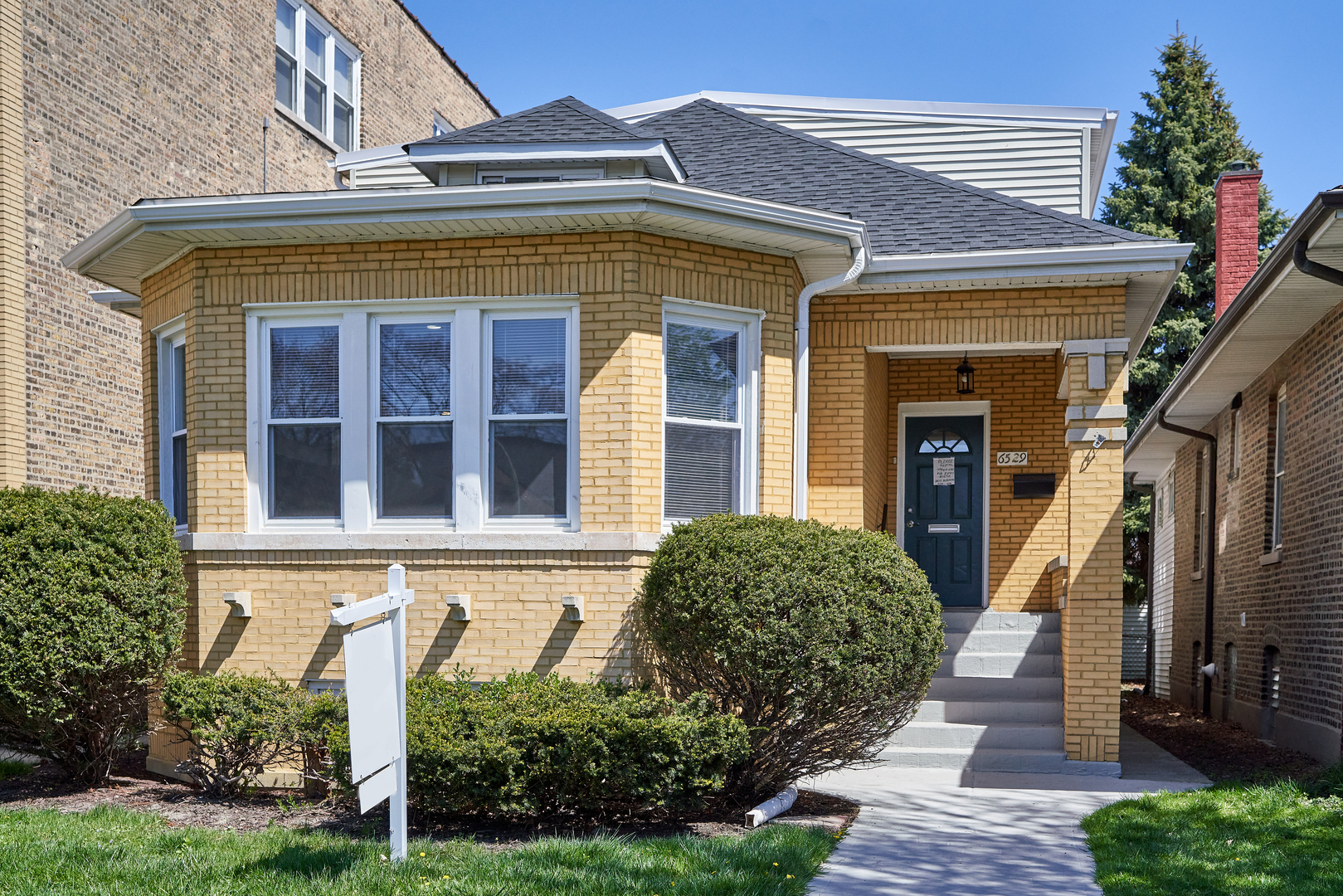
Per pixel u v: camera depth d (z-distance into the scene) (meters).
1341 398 10.05
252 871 5.94
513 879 5.82
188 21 16.06
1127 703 18.00
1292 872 6.39
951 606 13.49
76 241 13.87
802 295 9.81
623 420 8.70
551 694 7.71
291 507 9.29
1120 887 6.14
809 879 6.25
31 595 7.95
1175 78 30.31
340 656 8.94
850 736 7.78
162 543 8.68
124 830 6.97
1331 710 10.09
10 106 12.93
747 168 12.12
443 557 8.88
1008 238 10.12
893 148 14.80
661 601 7.87
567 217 8.52
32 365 13.15
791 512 9.52
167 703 8.21
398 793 6.12
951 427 13.74
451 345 9.12
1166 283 10.11
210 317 9.33
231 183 16.91
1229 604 14.49
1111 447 10.03
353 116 20.38
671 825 7.44
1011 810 8.34
